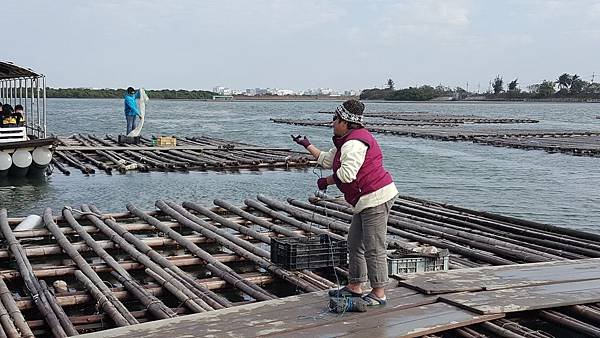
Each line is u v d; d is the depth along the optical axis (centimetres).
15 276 779
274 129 4428
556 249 942
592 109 12306
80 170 1991
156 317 639
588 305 594
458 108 12031
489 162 2495
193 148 2541
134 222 1123
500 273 678
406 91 17988
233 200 1527
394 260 680
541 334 538
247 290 721
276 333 497
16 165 1769
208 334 494
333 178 523
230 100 19162
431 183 1936
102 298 668
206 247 973
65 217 1062
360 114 515
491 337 537
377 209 526
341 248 786
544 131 4244
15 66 1870
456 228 1080
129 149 2447
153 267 786
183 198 1549
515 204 1606
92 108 9050
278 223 1141
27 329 582
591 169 2323
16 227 1025
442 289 601
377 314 543
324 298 587
